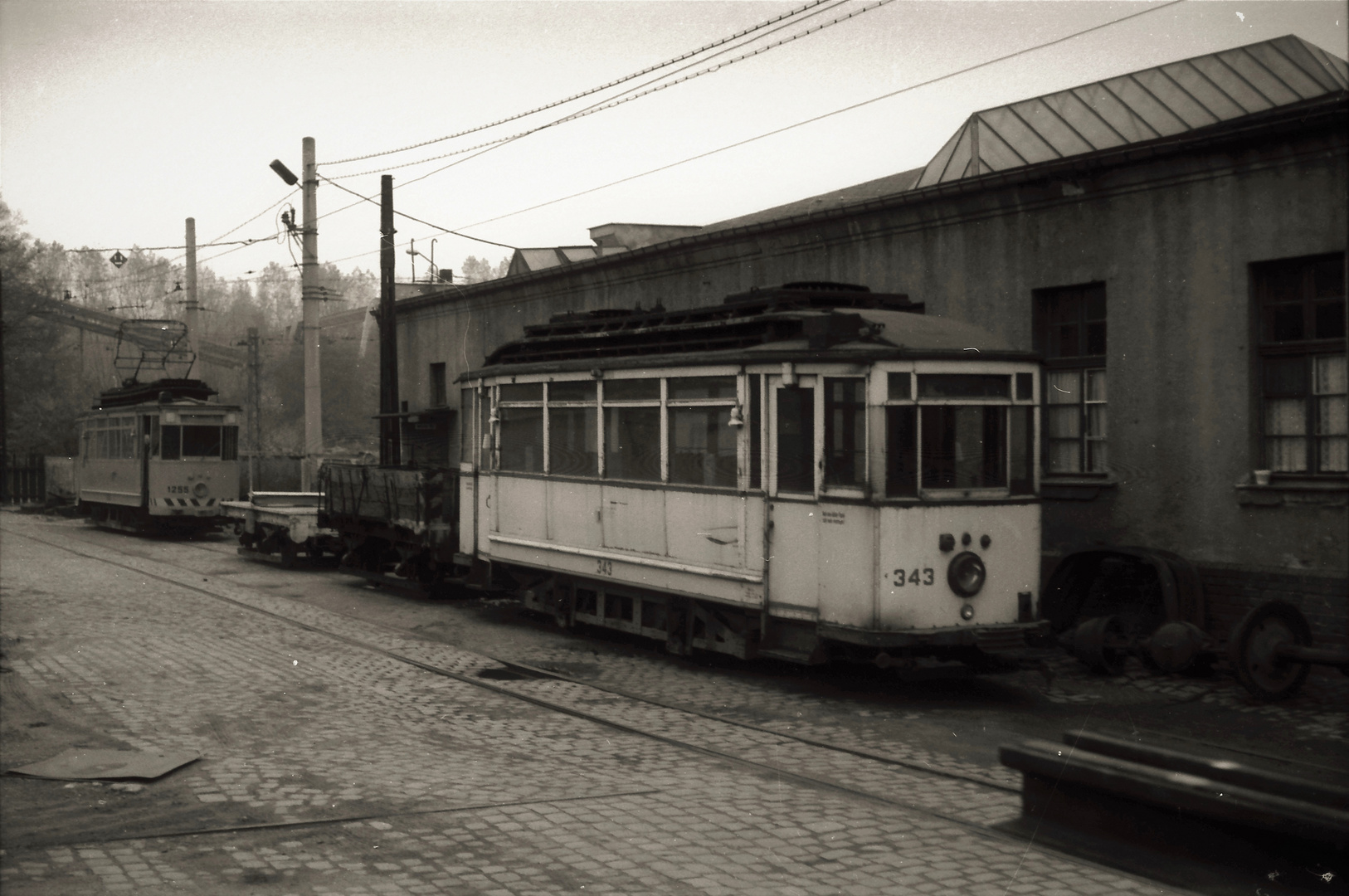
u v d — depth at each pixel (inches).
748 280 685.9
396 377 924.0
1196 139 443.5
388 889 207.0
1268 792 188.7
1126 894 199.0
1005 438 389.7
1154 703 377.1
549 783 278.8
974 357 383.6
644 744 322.3
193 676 413.1
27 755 301.1
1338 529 413.1
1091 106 573.6
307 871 216.1
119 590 672.4
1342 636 408.2
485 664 453.4
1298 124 411.5
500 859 222.8
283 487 1391.5
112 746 311.3
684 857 224.4
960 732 337.4
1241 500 439.8
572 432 513.7
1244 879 186.9
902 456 372.5
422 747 315.6
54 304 2037.4
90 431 1304.1
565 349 535.5
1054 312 520.7
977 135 620.1
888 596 367.2
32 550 947.3
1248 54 521.3
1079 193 493.0
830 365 382.3
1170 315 465.4
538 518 537.6
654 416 461.4
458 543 636.7
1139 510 476.1
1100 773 208.1
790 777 285.4
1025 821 224.2
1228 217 444.5
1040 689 401.4
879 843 232.4
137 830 241.4
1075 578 470.0
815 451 387.5
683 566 441.7
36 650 464.1
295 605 622.2
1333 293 423.2
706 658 470.9
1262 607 376.8
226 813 253.3
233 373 3159.5
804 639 395.2
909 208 570.3
